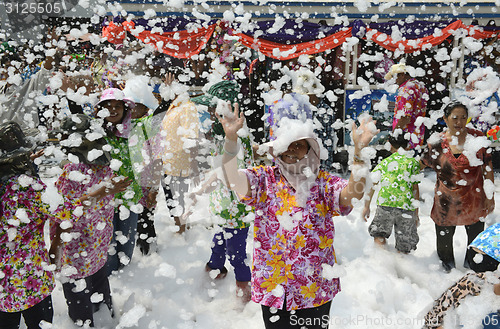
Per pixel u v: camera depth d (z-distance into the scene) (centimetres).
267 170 188
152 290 305
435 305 173
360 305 284
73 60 476
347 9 598
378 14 607
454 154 313
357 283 311
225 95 287
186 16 549
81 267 235
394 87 569
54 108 362
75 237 227
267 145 185
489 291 161
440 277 322
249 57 598
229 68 589
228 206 272
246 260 288
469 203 316
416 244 358
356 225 409
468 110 313
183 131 331
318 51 593
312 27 591
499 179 586
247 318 273
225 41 580
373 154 170
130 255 329
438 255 342
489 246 166
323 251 183
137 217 328
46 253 210
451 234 330
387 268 335
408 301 289
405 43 606
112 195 256
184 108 337
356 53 624
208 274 324
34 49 519
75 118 236
